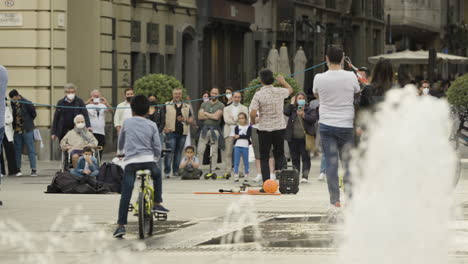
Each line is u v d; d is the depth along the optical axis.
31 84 48.38
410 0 119.56
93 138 34.59
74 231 21.34
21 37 48.38
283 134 30.62
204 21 67.44
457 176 27.83
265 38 80.62
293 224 22.09
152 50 60.59
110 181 31.66
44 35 48.38
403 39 129.62
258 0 79.06
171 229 21.55
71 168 34.12
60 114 38.56
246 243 19.11
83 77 53.25
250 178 38.12
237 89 75.25
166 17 62.59
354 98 23.41
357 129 23.28
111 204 27.25
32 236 20.53
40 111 48.28
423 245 12.74
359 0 108.31
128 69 57.19
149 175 21.00
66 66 49.56
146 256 17.58
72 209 25.92
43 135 48.28
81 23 53.12
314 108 35.53
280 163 30.89
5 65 48.62
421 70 115.69
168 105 39.09
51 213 24.91
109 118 54.06
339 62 23.56
